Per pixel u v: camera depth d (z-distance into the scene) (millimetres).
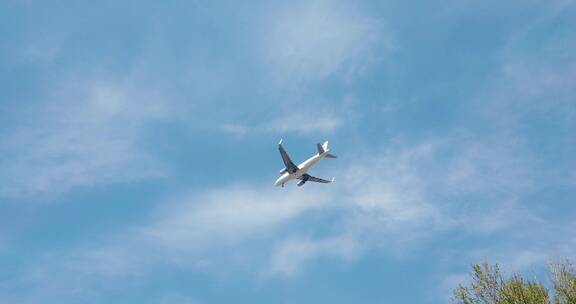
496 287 39219
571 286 36938
